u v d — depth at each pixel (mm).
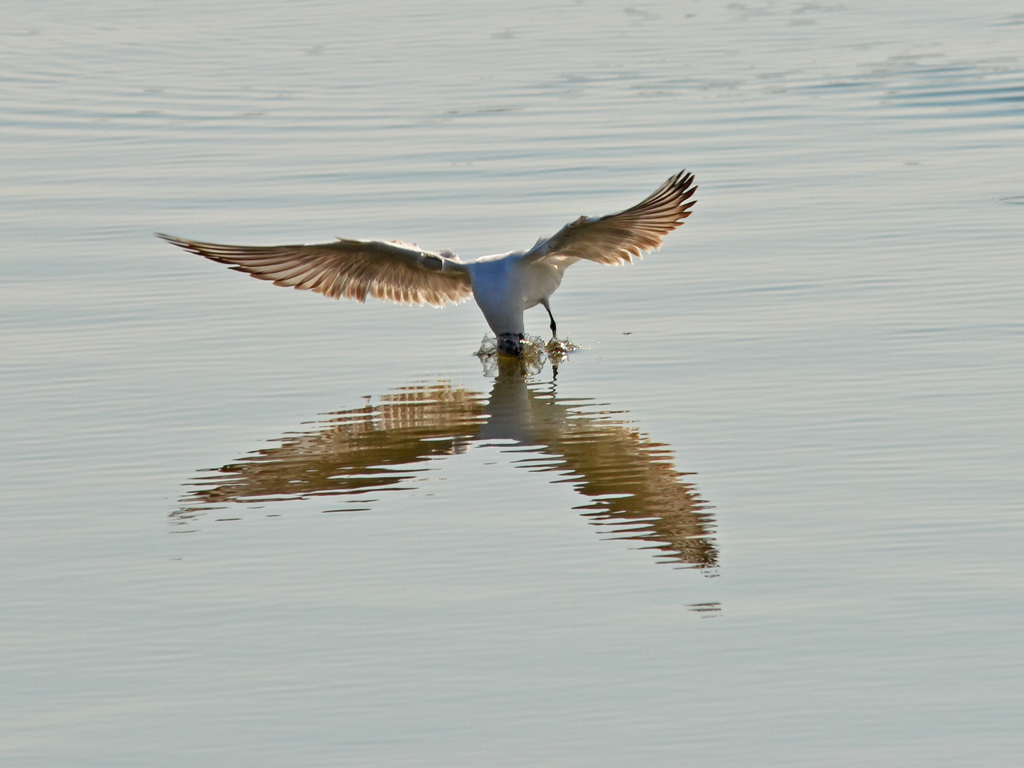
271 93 34625
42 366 15828
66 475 12578
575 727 8227
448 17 47344
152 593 10062
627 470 12336
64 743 8219
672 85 33875
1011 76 32500
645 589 9906
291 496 11984
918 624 9242
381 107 32344
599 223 15141
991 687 8469
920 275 18031
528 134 28688
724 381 14750
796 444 12750
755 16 45469
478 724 8281
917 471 11922
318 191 24234
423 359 16266
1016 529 10625
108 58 40500
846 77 33812
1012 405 13445
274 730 8289
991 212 20906
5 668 9047
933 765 7793
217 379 15469
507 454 12938
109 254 20547
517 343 16031
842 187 23094
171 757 8062
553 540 10836
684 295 18000
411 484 12203
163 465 12805
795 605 9578
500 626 9422
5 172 26547
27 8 51250
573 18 46375
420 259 15844
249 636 9383
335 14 48562
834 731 8109
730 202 22547
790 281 18188
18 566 10594
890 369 14719
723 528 10953
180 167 26641
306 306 18344
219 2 52188
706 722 8242
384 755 8023
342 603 9828
